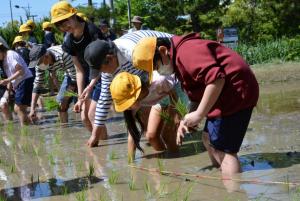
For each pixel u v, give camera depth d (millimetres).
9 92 7555
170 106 4348
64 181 3859
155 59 3432
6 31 16234
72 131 6191
